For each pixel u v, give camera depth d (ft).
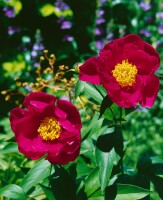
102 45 8.18
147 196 2.74
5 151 2.89
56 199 2.58
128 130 7.21
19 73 7.83
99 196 2.62
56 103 2.47
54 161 2.42
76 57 8.64
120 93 2.48
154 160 2.88
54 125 2.50
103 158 2.49
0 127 6.74
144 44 2.57
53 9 8.41
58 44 8.63
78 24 8.91
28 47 8.40
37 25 8.56
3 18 8.23
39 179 2.67
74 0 8.95
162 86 7.34
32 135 2.53
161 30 8.61
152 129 7.24
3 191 2.64
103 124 2.64
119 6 9.14
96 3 8.94
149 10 9.21
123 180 2.74
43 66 8.13
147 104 2.48
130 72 2.50
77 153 2.43
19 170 3.36
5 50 8.12
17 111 2.52
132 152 6.61
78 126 2.42
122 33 8.13
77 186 2.77
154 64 2.52
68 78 6.20
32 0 8.34
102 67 2.46
